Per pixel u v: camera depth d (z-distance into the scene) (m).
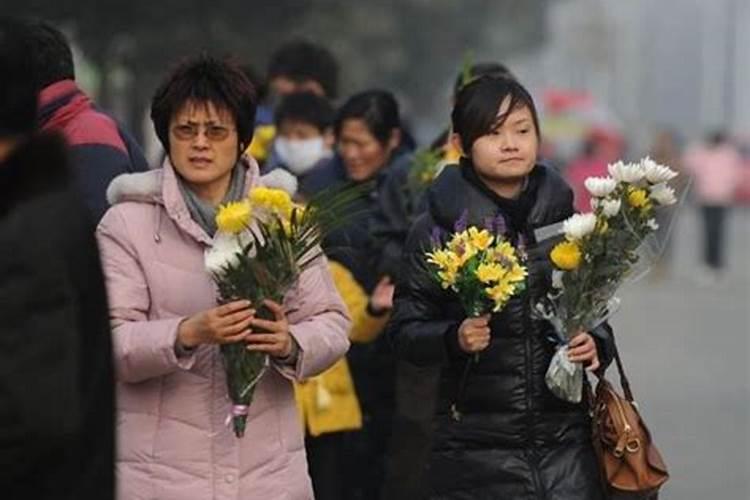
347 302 15.68
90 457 7.96
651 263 12.13
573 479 12.13
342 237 15.77
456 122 12.41
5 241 7.88
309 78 20.34
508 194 12.41
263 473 10.99
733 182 55.97
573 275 11.88
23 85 8.24
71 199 8.04
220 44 56.81
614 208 11.81
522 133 12.26
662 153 50.28
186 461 10.86
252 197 10.81
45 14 52.28
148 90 56.12
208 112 11.15
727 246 71.69
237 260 10.73
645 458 12.09
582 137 88.38
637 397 27.83
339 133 17.11
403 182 15.81
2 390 7.77
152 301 11.03
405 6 118.19
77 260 7.97
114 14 53.50
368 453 16.14
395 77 124.06
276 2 58.53
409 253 12.45
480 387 12.16
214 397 10.94
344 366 15.31
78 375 7.87
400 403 12.43
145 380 10.87
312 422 15.13
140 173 11.38
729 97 122.75
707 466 22.50
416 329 12.23
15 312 7.84
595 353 12.02
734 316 41.84
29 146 8.05
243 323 10.68
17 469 7.79
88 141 12.81
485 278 11.61
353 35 96.44
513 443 12.17
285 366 11.02
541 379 12.15
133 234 11.05
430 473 12.37
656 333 37.47
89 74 60.97
